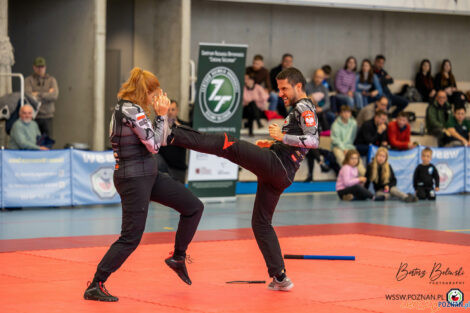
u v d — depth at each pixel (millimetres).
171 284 5918
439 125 16906
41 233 9141
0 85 13266
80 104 14500
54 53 14969
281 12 18219
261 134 15211
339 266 6816
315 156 15352
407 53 19969
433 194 14250
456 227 10133
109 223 10203
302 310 5020
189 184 12859
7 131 12547
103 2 14211
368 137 15578
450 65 19219
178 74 15102
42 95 13383
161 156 13312
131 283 5949
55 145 15047
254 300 5336
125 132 5262
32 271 6461
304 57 18578
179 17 15109
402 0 16750
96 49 14148
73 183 12031
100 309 4988
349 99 17109
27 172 11617
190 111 14766
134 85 5355
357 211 12117
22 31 15500
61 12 14805
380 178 14039
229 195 13336
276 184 5531
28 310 4926
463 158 15680
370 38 19438
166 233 9164
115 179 5367
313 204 13133
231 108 12797
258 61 15844
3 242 8289
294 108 5637
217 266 6812
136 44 16062
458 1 17516
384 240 8711
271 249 5652
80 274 6324
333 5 15852
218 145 5375
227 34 17594
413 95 18750
